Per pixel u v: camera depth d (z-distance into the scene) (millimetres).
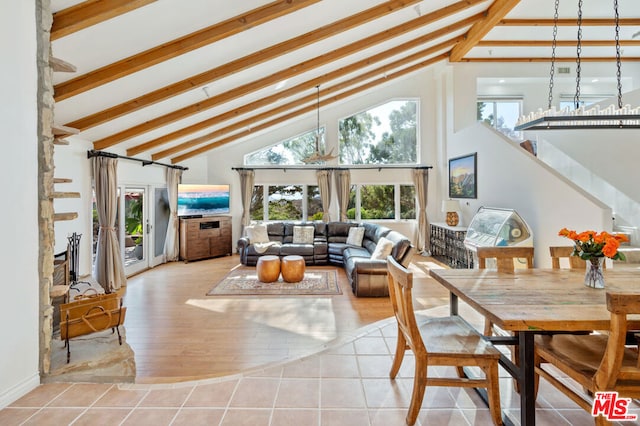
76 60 2672
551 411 1828
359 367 2326
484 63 7195
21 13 1910
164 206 6988
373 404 1888
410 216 8180
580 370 1559
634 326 1447
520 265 4430
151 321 3658
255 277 5621
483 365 1729
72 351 2211
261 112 6059
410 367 2326
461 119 7262
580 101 7801
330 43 4098
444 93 7715
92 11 2170
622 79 7430
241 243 6656
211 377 2215
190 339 3199
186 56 3188
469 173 6426
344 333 3330
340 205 7930
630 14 5301
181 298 4477
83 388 1991
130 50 2781
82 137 4395
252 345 3070
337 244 6832
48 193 2078
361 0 3379
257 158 8188
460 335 1954
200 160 7914
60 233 4148
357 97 8039
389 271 2100
